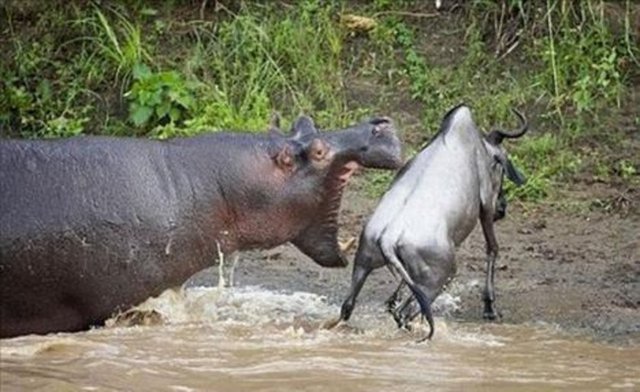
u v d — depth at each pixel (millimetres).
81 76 28422
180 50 28797
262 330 18000
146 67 27781
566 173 25250
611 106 26906
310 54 28156
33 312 16625
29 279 16422
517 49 28281
